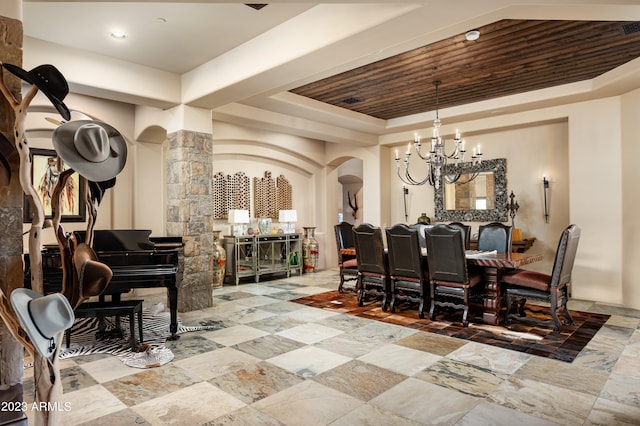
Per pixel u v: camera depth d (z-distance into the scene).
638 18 3.15
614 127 5.40
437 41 3.85
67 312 1.82
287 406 2.54
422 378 2.96
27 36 3.85
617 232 5.35
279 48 3.76
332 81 5.32
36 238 2.04
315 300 5.71
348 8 3.22
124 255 3.91
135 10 3.40
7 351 2.15
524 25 3.70
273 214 8.22
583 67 4.79
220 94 4.63
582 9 2.99
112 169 2.20
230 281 7.25
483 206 7.04
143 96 4.69
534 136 6.57
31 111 5.07
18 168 2.23
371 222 8.35
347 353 3.50
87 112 5.55
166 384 2.87
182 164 5.03
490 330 4.19
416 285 4.75
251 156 7.88
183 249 5.00
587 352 3.50
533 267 6.56
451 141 7.49
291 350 3.58
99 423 2.33
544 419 2.36
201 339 3.91
